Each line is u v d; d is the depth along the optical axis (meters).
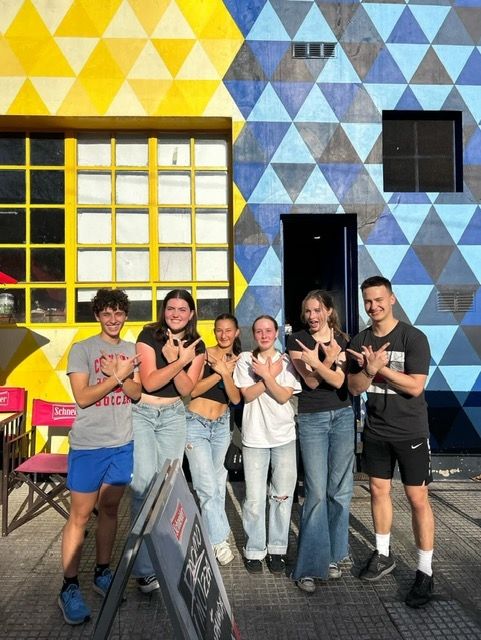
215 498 3.90
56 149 6.23
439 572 3.73
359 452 5.66
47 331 6.00
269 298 5.85
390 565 3.64
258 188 5.88
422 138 6.21
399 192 6.02
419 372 3.39
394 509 4.98
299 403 3.71
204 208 6.27
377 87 5.98
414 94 6.01
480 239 5.98
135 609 3.28
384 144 6.18
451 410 5.88
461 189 6.08
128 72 5.81
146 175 6.27
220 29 5.88
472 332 5.93
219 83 5.87
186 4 5.85
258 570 3.72
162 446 3.56
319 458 3.55
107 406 3.25
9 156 6.19
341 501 3.62
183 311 3.57
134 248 6.24
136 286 6.19
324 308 3.70
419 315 5.91
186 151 6.30
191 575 2.19
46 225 6.18
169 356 3.50
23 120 5.89
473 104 6.07
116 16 5.80
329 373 3.44
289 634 3.02
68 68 5.77
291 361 3.71
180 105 5.83
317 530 3.49
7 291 6.12
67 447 5.93
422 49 6.02
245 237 5.86
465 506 5.04
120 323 3.36
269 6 5.91
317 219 6.11
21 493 5.39
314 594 3.45
